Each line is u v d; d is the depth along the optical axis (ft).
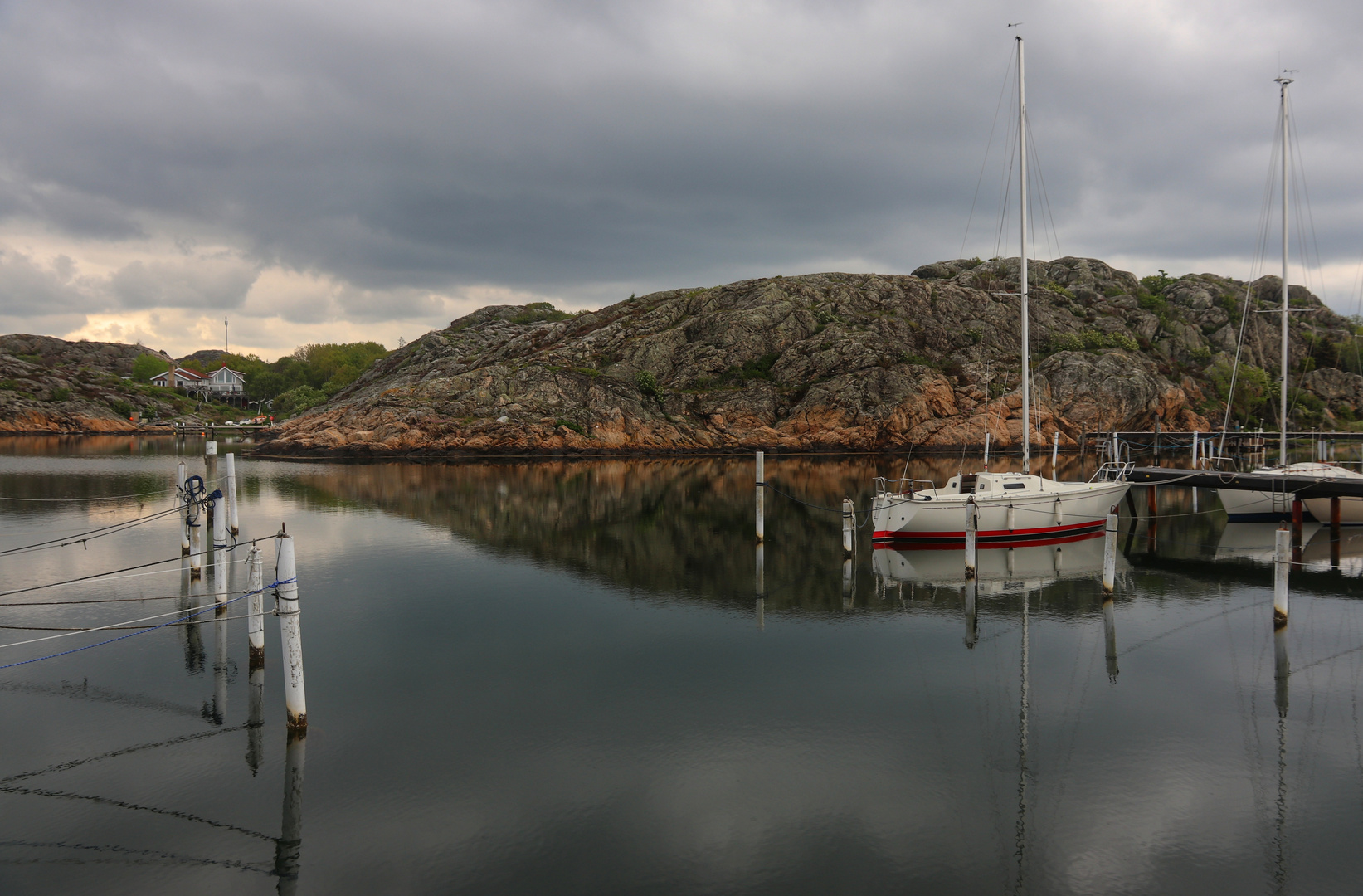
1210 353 319.47
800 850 30.76
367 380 363.15
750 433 266.57
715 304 321.52
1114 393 267.18
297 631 40.14
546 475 186.70
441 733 41.04
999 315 313.73
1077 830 32.24
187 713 43.45
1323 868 29.73
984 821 32.96
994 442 256.73
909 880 28.86
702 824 32.53
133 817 33.01
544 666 51.52
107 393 402.93
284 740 40.22
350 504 130.72
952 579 76.69
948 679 49.29
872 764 37.83
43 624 59.52
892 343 289.74
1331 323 361.51
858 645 56.24
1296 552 90.58
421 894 28.07
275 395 545.44
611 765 37.63
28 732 40.96
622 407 264.72
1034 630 59.72
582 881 28.78
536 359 288.71
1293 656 53.47
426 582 75.41
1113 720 43.04
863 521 115.55
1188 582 75.51
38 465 199.00
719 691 47.11
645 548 93.40
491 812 33.37
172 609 63.77
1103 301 338.13
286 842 31.22
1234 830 32.40
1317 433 198.08
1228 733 41.57
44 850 30.55
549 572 80.33
